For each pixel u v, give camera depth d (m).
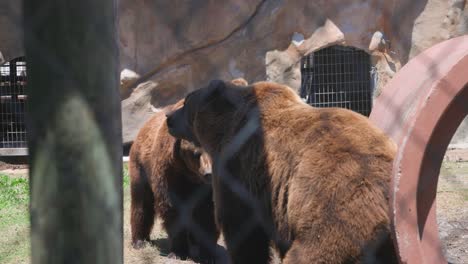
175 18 23.72
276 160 7.50
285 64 24.47
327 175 6.71
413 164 6.12
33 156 3.56
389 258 6.46
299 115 7.55
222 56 24.16
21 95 25.08
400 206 6.09
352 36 24.77
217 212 8.53
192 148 10.84
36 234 3.60
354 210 6.45
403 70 9.23
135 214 12.77
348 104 26.73
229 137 8.30
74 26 3.45
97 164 3.59
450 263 10.51
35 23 3.44
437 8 24.70
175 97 24.34
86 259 3.63
